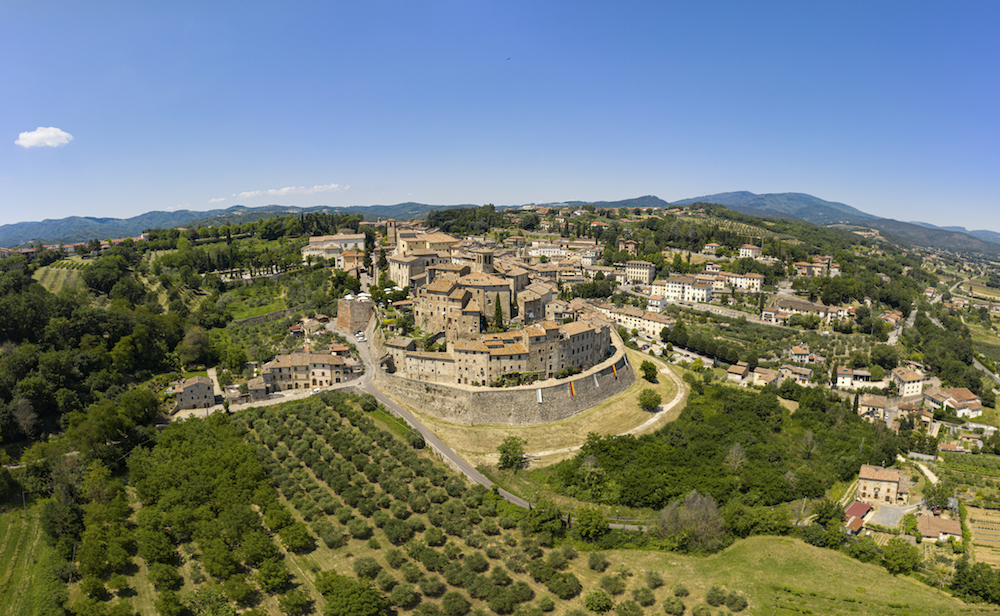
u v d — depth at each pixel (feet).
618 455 535.60
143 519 404.98
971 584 389.60
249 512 415.03
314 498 458.09
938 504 521.24
